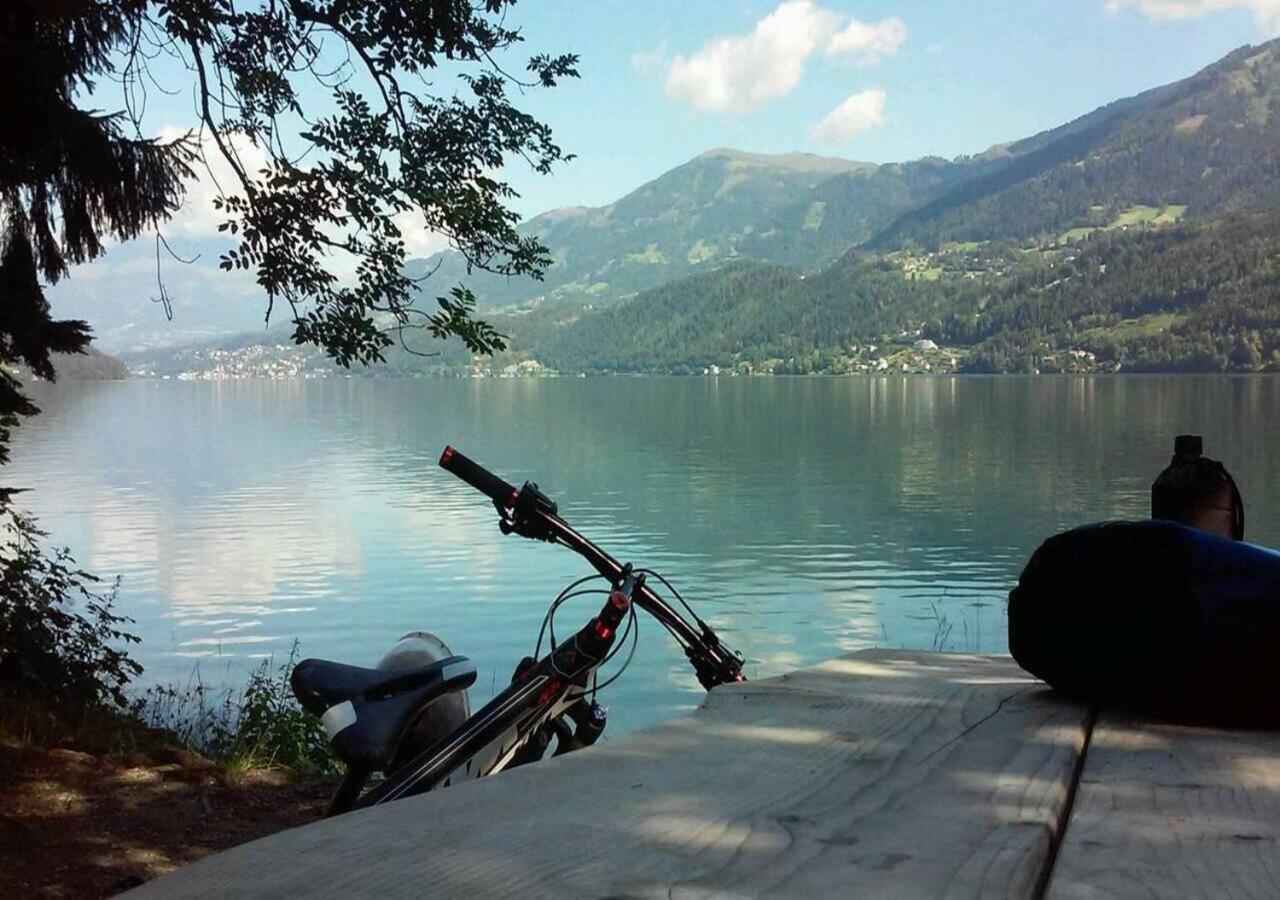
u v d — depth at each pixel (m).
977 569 28.47
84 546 31.22
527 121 7.72
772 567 28.91
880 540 33.88
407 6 7.34
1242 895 0.73
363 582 25.25
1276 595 1.28
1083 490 47.31
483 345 7.66
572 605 22.05
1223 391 152.12
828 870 0.77
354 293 7.43
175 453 71.69
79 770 5.60
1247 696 1.26
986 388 188.50
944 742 1.19
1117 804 0.96
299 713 7.27
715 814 0.91
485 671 16.44
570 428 99.31
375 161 7.29
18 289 7.05
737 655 2.06
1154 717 1.33
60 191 6.93
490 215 7.60
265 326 7.32
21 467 61.19
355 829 0.85
